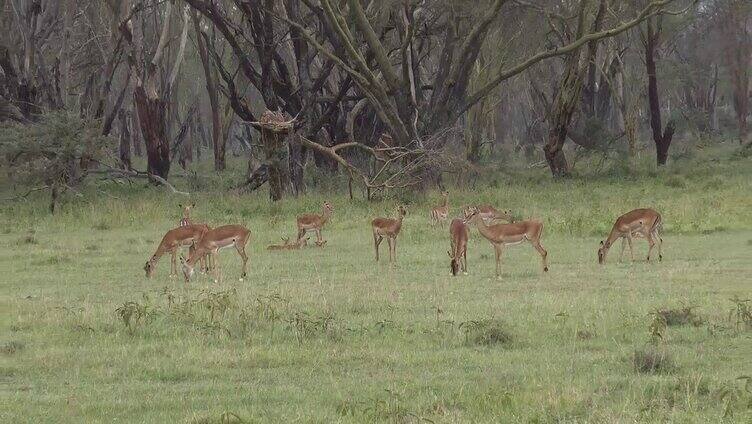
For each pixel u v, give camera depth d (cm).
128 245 2222
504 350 1051
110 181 4362
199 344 1105
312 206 2930
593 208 2638
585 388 855
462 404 817
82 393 888
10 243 2277
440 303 1351
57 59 4253
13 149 3331
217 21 3556
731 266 1712
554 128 4094
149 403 841
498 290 1490
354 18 3319
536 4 3838
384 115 3338
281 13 3809
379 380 916
